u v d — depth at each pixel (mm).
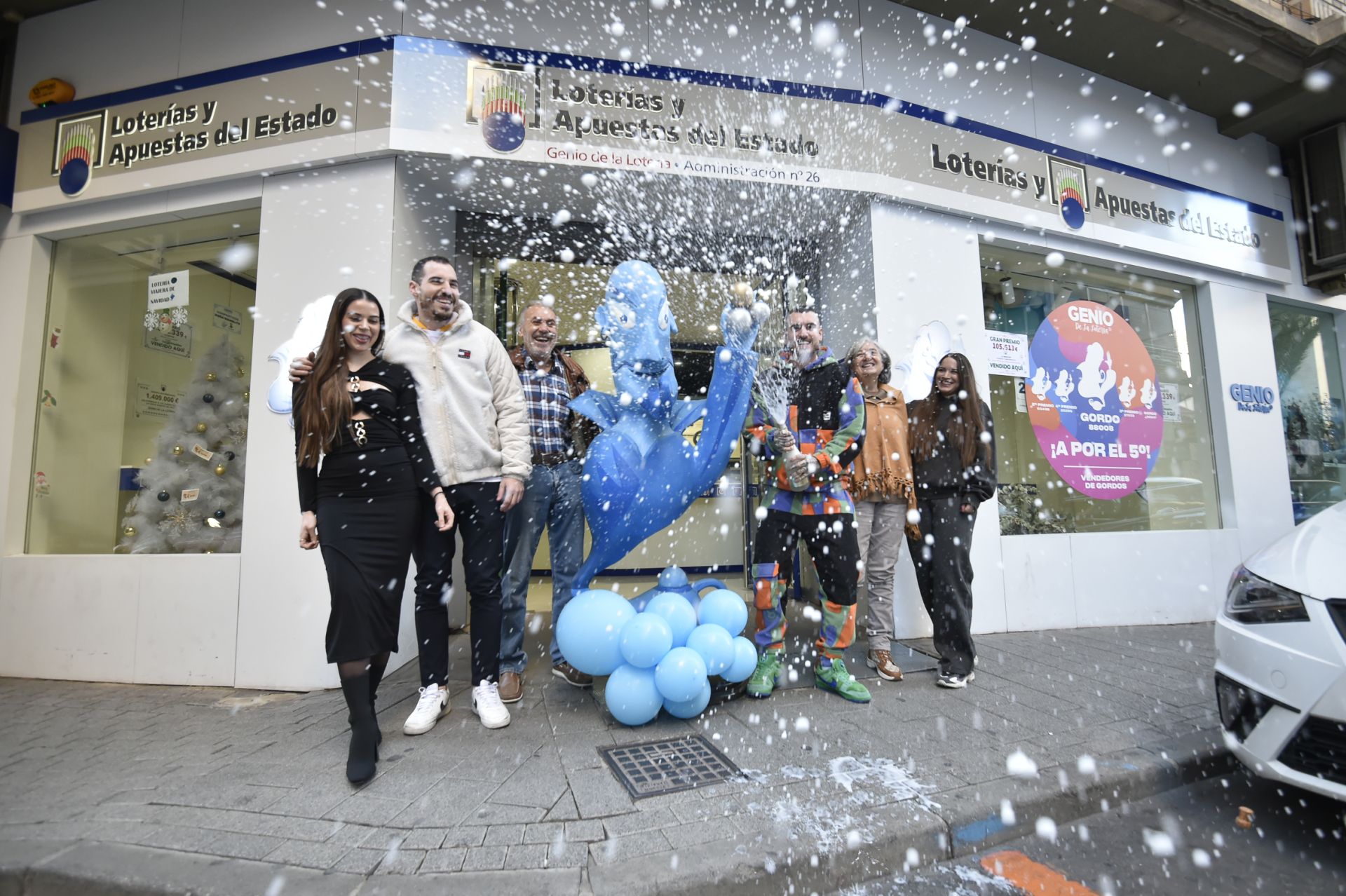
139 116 3523
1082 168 4484
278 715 2625
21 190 3643
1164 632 4082
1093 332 4750
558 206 3885
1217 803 1960
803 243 4359
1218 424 5082
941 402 3088
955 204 3990
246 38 3475
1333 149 5262
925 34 4035
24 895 1519
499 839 1590
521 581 2768
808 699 2680
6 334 3646
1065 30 4211
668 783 1886
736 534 5301
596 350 5188
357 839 1603
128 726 2512
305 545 2119
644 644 2217
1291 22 4227
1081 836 1774
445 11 3373
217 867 1489
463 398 2395
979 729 2328
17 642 3357
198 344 3549
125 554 3391
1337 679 1615
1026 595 4137
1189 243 4902
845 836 1593
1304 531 2049
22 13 3730
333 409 2037
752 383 2555
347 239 3271
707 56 3609
